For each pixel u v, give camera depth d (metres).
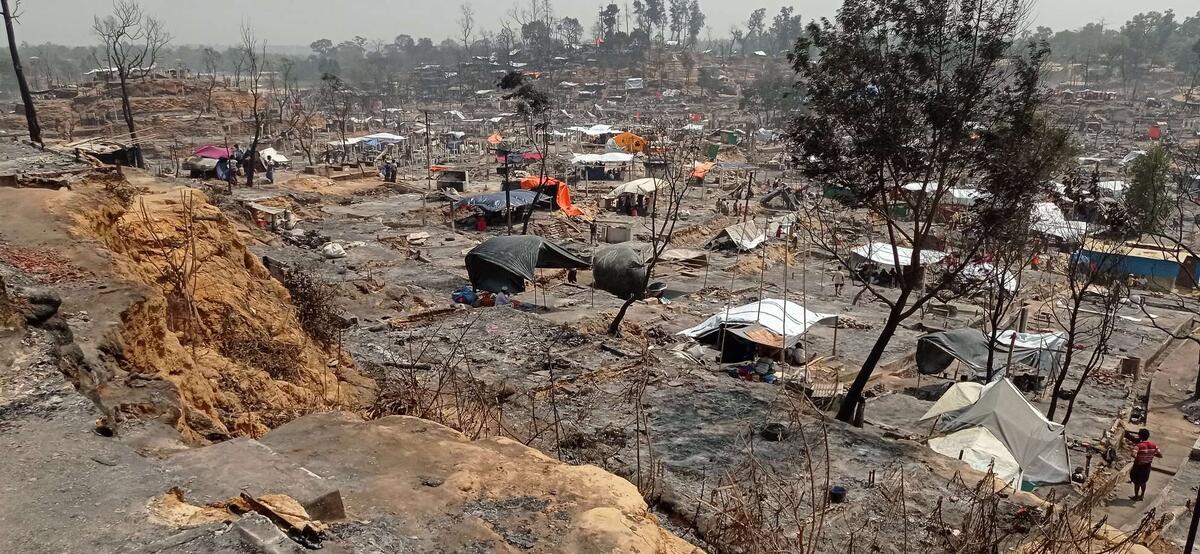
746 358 22.36
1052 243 32.84
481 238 38.22
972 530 9.48
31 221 9.78
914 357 25.56
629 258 25.67
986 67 14.80
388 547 4.95
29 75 151.38
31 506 4.62
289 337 12.13
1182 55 156.12
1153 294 38.38
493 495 5.96
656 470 11.00
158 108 84.81
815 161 16.84
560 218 44.81
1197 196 43.44
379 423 7.24
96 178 12.37
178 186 18.77
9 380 5.86
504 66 172.00
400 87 169.75
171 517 4.66
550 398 14.66
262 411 9.73
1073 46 187.88
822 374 21.64
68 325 7.03
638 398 12.37
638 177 64.56
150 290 8.52
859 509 10.33
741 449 12.13
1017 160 15.55
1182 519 17.06
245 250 13.55
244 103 92.38
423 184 57.97
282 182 47.62
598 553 5.19
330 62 195.62
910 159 15.56
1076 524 9.84
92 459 5.23
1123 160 82.69
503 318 20.19
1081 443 20.22
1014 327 27.86
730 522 8.69
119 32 51.12
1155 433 23.17
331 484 5.82
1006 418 14.87
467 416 11.12
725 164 74.25
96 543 4.32
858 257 37.19
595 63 167.00
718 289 32.50
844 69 15.58
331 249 30.00
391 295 23.36
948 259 21.91
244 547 4.23
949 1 14.71
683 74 163.00
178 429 6.62
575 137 105.25
